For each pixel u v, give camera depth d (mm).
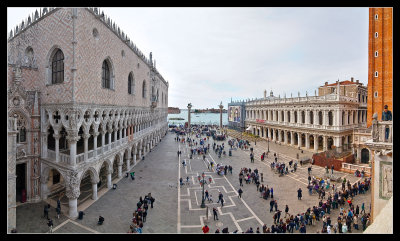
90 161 23688
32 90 24109
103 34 26703
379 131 16500
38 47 24891
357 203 24703
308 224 21047
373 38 40219
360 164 43406
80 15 22016
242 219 21984
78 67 21797
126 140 34969
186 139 74438
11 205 17422
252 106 83625
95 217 21312
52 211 22234
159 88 68500
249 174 33281
